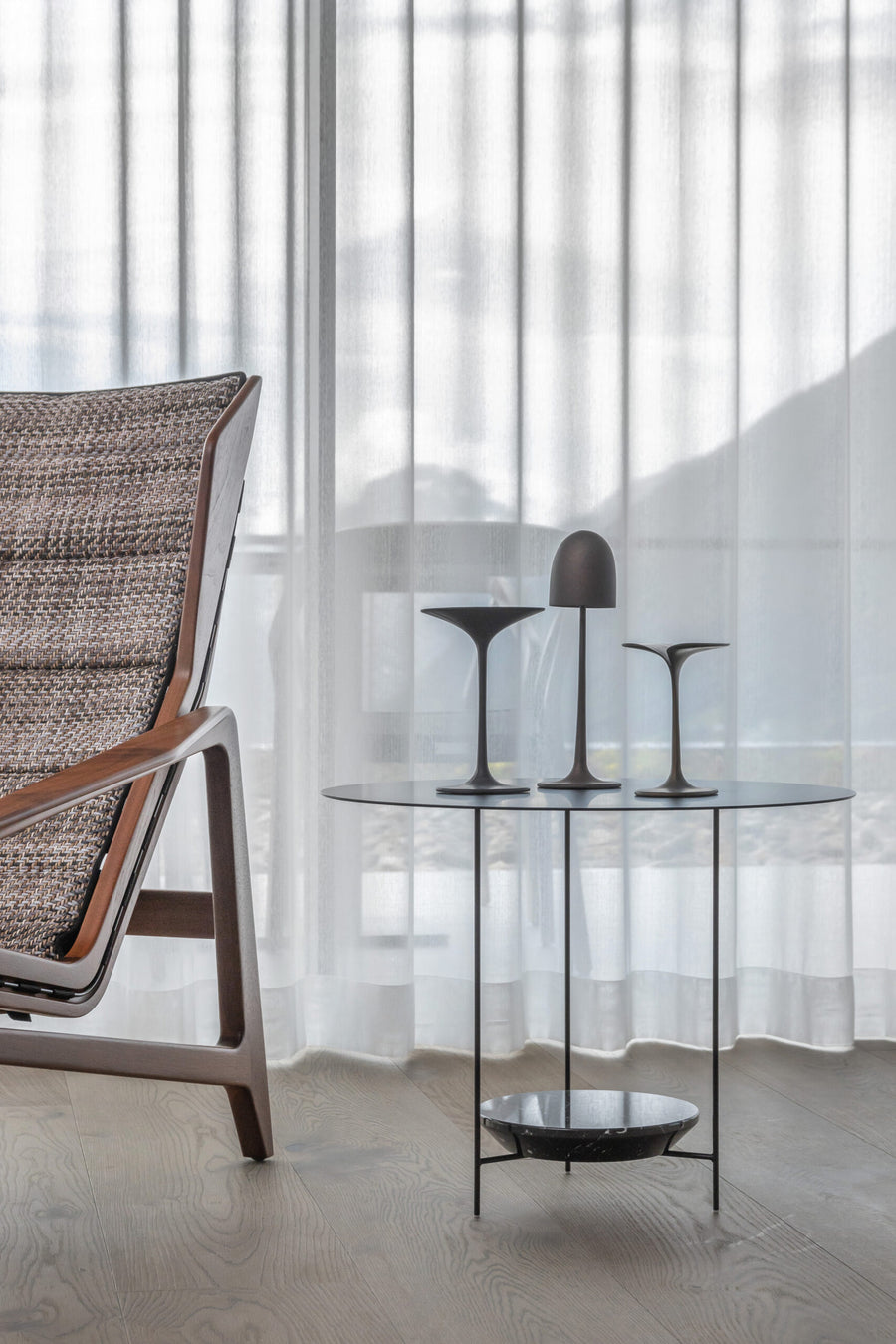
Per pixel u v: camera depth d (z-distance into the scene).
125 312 2.30
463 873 2.36
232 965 1.71
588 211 2.37
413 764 2.35
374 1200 1.62
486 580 2.36
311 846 2.37
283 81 2.31
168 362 2.31
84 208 2.30
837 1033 2.36
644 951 2.41
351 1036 2.33
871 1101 2.04
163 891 1.78
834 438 2.38
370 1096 2.07
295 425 2.31
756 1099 2.05
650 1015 2.42
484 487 2.36
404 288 2.32
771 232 2.42
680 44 2.38
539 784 1.74
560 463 2.38
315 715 2.38
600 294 2.36
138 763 1.31
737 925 2.44
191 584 1.66
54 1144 1.84
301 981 2.34
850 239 2.44
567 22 2.38
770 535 2.43
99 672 1.70
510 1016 2.32
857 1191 1.64
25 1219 1.56
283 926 2.28
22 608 1.76
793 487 2.40
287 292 2.31
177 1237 1.50
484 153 2.35
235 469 1.73
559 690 2.38
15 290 2.30
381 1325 1.28
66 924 1.46
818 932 2.37
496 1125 1.61
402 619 2.32
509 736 2.36
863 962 2.47
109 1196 1.64
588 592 1.72
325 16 2.35
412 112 2.33
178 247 2.31
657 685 2.40
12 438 1.84
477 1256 1.44
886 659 2.45
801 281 2.39
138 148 2.30
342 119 2.34
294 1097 2.06
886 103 2.43
